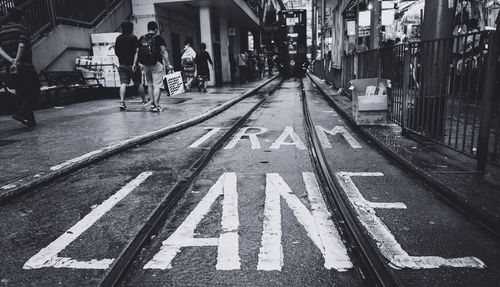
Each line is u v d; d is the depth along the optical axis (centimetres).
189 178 417
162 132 660
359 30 1183
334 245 269
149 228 296
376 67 810
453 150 467
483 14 934
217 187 396
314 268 240
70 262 251
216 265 246
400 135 602
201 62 1538
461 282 219
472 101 422
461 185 358
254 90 1619
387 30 1452
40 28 1185
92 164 489
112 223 311
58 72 1189
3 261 255
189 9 1988
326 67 2003
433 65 512
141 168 467
